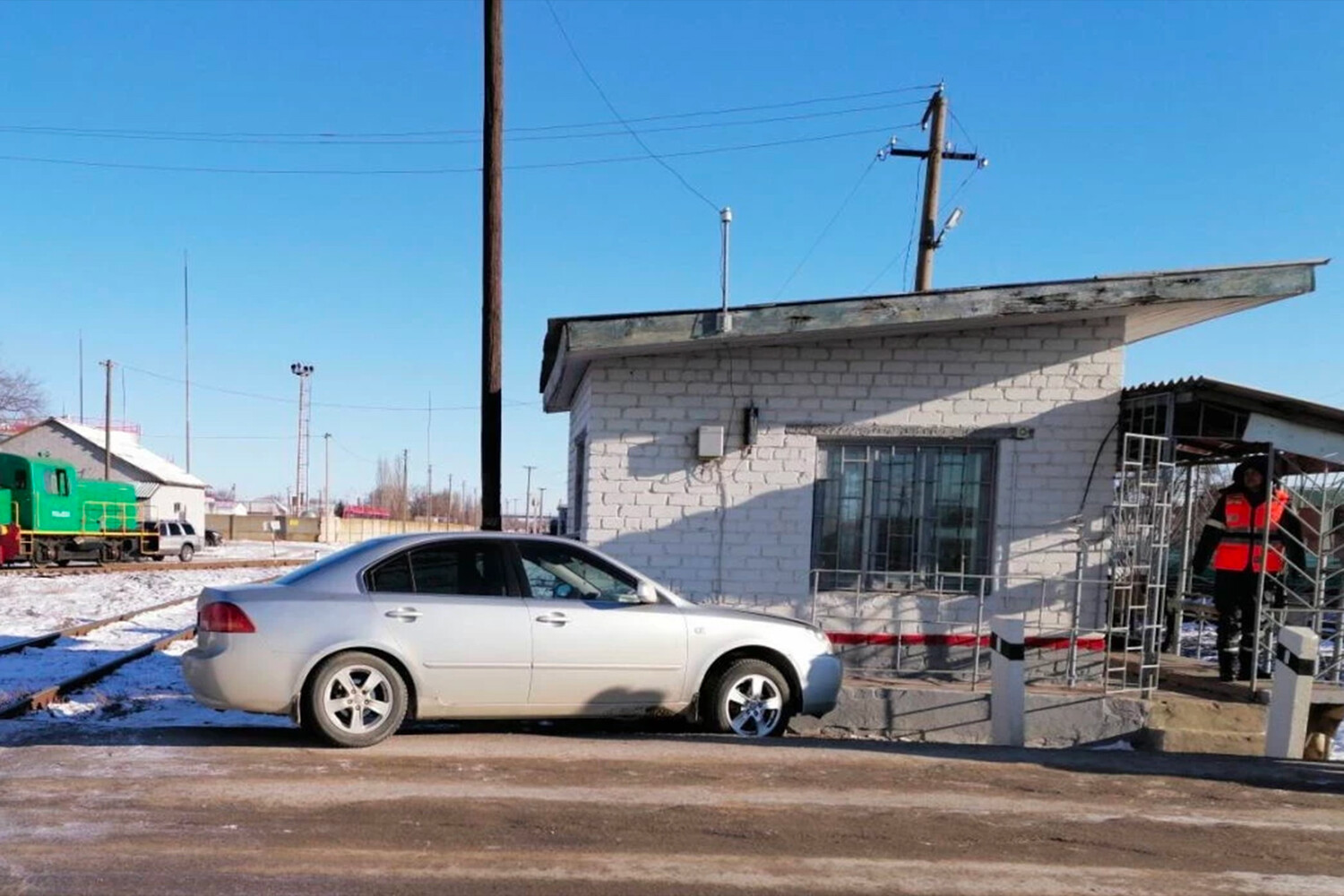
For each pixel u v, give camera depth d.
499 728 7.36
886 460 9.69
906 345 9.54
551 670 6.75
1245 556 8.86
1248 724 8.26
